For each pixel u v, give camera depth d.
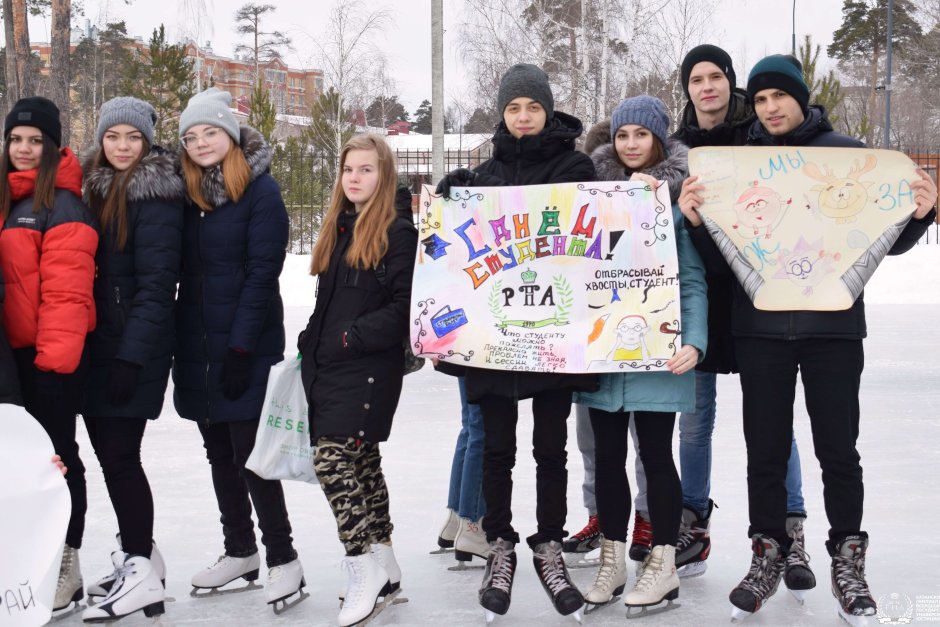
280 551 3.80
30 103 3.67
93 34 44.81
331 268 3.83
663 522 3.70
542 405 3.76
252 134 3.97
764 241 3.66
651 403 3.67
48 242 3.55
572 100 22.09
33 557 3.21
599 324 3.74
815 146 3.74
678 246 3.82
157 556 3.93
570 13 22.27
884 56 51.44
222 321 3.86
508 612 3.77
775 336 3.61
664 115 3.97
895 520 4.79
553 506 3.72
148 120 3.88
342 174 3.85
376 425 3.74
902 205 3.65
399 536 4.76
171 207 3.75
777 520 3.64
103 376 3.72
